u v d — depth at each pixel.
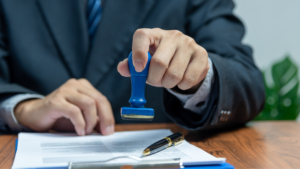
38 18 0.91
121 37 0.90
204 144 0.51
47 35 0.91
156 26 0.93
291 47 2.01
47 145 0.46
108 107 0.60
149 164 0.33
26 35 0.90
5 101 0.65
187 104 0.57
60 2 0.91
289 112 1.53
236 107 0.61
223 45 0.84
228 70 0.58
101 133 0.59
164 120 0.96
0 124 0.65
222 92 0.54
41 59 0.90
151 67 0.42
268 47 2.02
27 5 0.91
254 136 0.59
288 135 0.61
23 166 0.32
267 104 1.54
